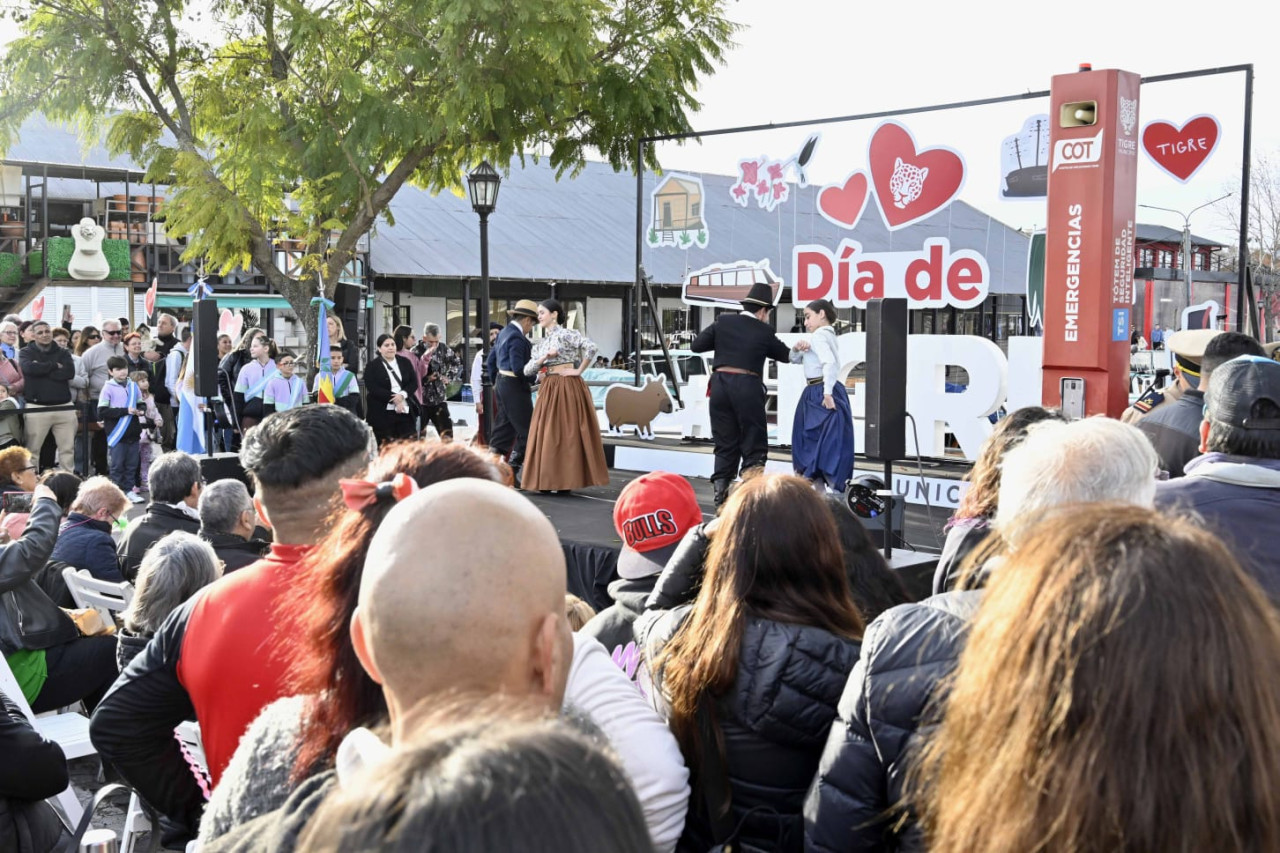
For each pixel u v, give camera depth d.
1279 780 0.92
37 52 9.94
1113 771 0.93
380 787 0.70
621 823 0.69
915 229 8.95
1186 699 0.93
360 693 1.42
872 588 2.73
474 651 1.12
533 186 26.72
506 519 1.17
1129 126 6.31
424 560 1.13
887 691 1.60
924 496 7.94
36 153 18.36
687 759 2.12
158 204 18.95
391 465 1.74
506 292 23.98
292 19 9.70
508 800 0.65
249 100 10.31
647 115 10.62
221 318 12.44
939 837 1.06
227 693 1.88
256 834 1.11
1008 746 0.99
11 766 2.59
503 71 9.97
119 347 11.54
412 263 21.55
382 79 10.16
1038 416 2.57
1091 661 0.96
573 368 8.22
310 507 1.98
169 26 10.20
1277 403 2.32
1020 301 9.04
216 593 1.98
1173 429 3.85
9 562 3.95
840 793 1.69
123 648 3.25
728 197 10.12
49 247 17.73
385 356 11.54
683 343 18.23
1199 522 1.18
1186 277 8.24
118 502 5.16
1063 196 6.40
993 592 1.09
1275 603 2.03
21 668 4.08
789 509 2.13
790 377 9.59
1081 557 1.02
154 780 2.17
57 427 10.62
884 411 5.58
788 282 9.77
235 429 11.16
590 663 1.74
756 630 2.07
